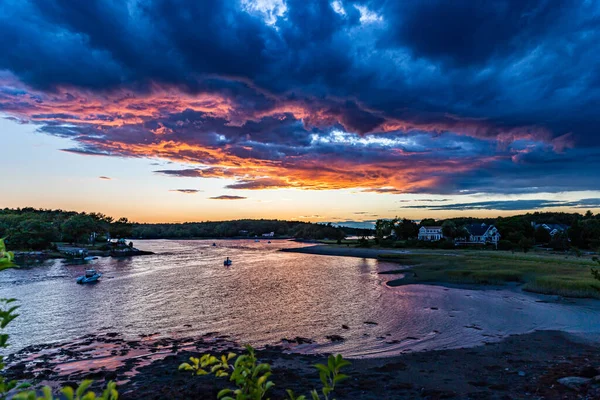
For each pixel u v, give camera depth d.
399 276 57.59
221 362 3.88
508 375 16.30
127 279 54.84
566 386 13.82
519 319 28.97
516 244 99.62
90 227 129.00
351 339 24.81
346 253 110.88
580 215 157.12
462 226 134.25
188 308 34.91
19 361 20.91
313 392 3.23
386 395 14.20
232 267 72.94
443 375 16.84
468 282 47.78
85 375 18.06
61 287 47.41
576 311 31.28
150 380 16.61
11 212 165.62
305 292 43.28
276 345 23.75
